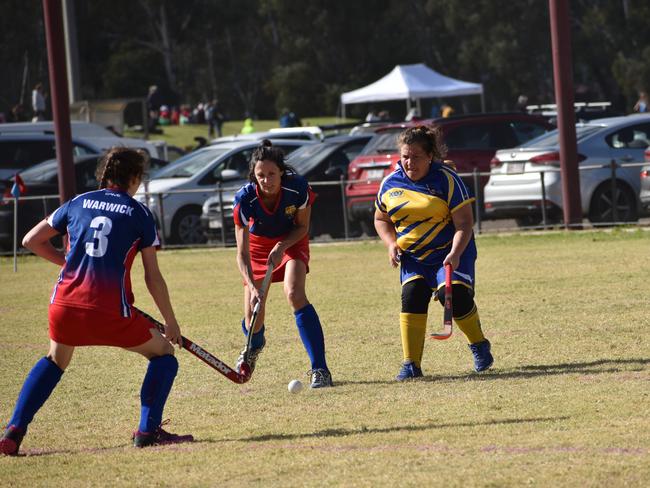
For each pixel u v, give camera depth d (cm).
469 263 2184
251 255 2227
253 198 2159
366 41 18688
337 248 5103
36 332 3120
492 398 1912
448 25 17338
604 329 2567
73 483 1503
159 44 19400
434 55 18512
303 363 2408
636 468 1396
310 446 1636
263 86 19938
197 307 3425
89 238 1664
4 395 2255
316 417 1853
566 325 2655
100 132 7950
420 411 1845
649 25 16100
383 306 3195
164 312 1702
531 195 5028
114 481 1498
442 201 2147
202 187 5722
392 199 2180
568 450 1508
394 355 2436
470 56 17025
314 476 1454
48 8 5509
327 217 5453
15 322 3331
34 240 1702
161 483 1473
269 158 2114
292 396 2058
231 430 1795
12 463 1631
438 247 2167
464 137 5388
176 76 19975
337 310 3156
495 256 4331
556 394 1909
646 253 4066
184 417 1920
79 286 1650
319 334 2161
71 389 2241
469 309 2175
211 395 2114
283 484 1423
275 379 2247
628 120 5262
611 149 5150
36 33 17862
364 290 3578
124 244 1662
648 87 15638
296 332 2839
